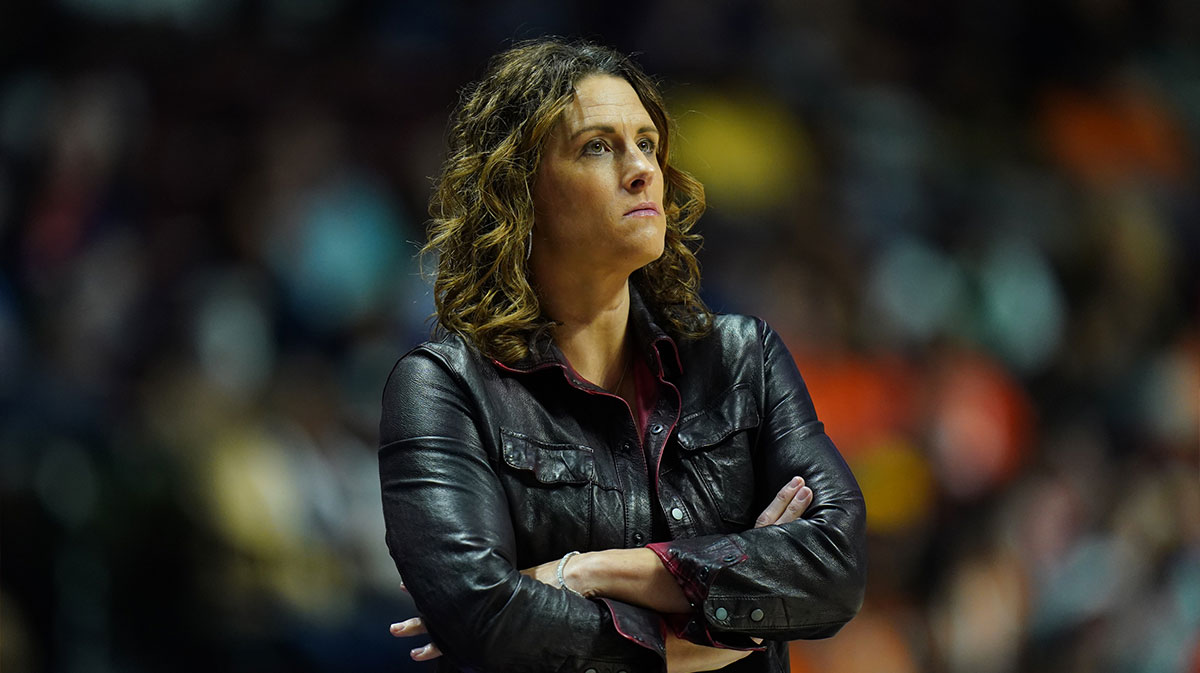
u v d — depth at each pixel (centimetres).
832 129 2970
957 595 2431
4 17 2480
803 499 743
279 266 2420
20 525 2000
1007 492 2611
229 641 2033
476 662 692
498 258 762
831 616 723
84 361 2228
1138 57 3478
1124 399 2856
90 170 2416
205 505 2075
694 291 824
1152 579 2536
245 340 2317
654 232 757
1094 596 2500
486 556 696
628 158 760
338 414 2297
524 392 754
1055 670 2456
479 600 687
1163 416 2798
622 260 759
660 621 706
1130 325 3014
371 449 2291
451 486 719
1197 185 3347
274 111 2594
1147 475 2711
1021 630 2464
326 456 2241
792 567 714
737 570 704
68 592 1992
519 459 732
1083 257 3075
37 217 2373
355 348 2400
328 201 2527
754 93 2923
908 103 3131
